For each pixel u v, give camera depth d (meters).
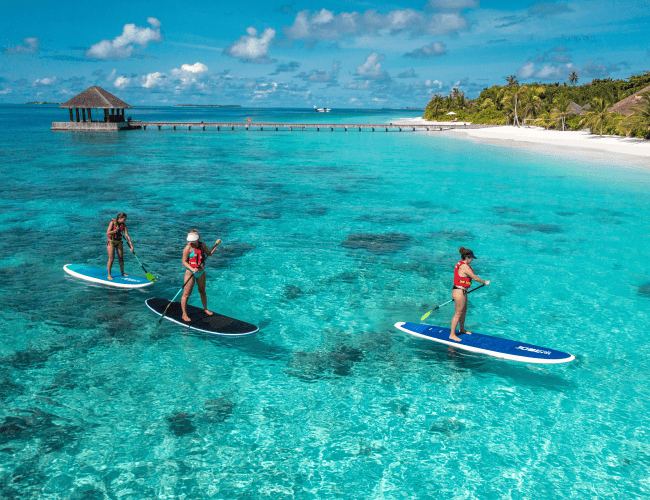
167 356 7.16
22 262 11.41
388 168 30.73
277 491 4.59
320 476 4.81
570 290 10.25
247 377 6.65
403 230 15.47
